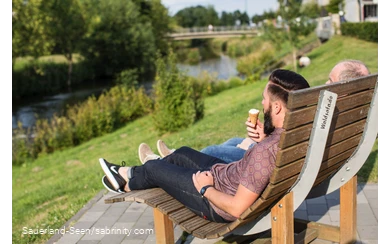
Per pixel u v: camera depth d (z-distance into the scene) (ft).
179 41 235.61
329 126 8.90
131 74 115.24
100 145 54.75
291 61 99.76
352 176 11.39
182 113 47.78
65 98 113.70
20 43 122.21
